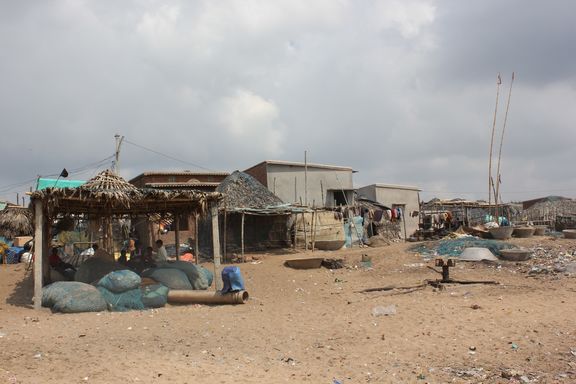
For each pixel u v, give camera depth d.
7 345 9.29
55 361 8.15
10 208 31.56
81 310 13.45
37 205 14.10
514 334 9.81
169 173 34.16
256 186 28.56
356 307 13.45
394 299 14.30
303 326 11.31
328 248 27.58
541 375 7.48
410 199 42.53
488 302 13.09
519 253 20.47
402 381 7.43
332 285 18.25
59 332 10.72
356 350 9.17
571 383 7.07
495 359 8.36
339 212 29.14
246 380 7.27
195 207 18.19
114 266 16.39
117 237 28.42
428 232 32.97
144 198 15.25
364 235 31.67
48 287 14.10
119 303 13.93
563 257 20.08
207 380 7.21
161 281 15.53
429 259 22.38
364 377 7.63
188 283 16.09
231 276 14.67
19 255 23.64
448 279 16.73
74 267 18.03
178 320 12.21
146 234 29.44
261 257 24.53
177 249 20.59
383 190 40.44
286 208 26.38
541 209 42.41
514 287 15.40
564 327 10.23
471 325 10.61
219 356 8.78
